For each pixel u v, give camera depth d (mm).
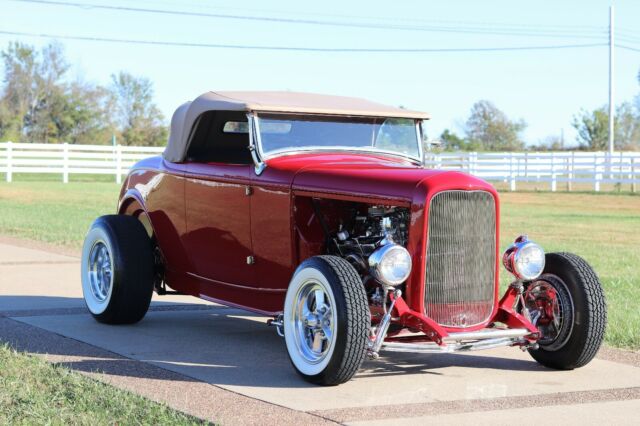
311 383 6348
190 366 6859
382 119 8000
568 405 5914
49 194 31109
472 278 6645
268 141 7488
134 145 82000
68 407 5457
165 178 8461
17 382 5973
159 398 5840
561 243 17219
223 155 8555
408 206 6445
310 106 7664
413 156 8109
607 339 8172
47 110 78000
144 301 8469
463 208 6555
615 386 6500
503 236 18516
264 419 5422
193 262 8289
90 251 8797
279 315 6816
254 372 6703
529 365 7219
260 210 7352
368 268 6746
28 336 7910
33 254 14102
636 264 13766
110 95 80562
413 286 6461
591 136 73875
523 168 42250
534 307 7129
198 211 8047
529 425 5406
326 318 6277
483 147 80938
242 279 7699
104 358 7066
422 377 6707
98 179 43406
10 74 77750
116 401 5559
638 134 78875
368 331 6125
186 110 8211
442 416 5570
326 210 7086
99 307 8609
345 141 7812
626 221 23281
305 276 6426
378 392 6184
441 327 6379
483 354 7641
